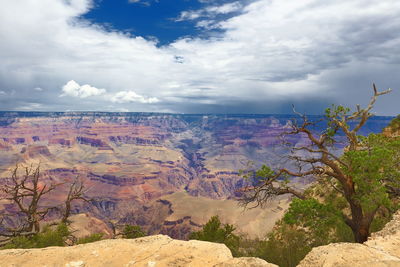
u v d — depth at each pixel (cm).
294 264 1160
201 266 397
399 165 1548
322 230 1487
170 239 480
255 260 386
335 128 1573
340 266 382
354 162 1437
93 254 433
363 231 1478
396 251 667
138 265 402
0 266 397
